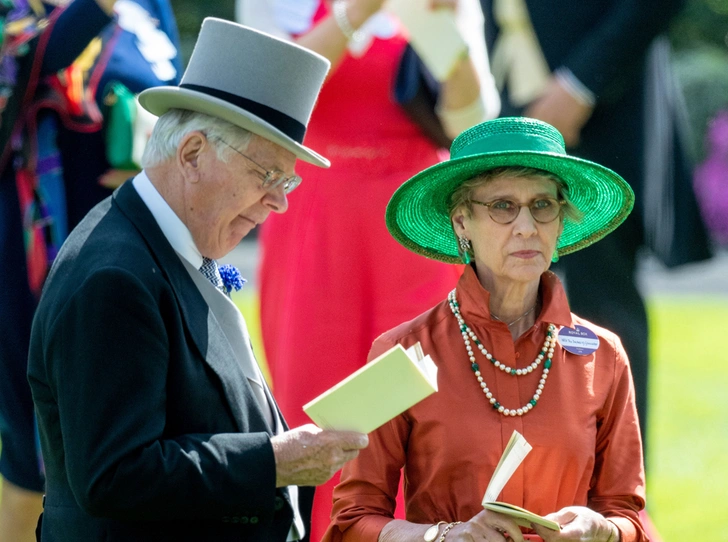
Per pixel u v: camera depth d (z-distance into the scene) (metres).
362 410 11.45
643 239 22.44
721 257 79.50
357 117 18.73
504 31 23.02
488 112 19.61
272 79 12.30
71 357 11.24
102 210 12.45
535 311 13.62
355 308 18.69
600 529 12.41
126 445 11.02
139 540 11.64
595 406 13.21
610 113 22.08
